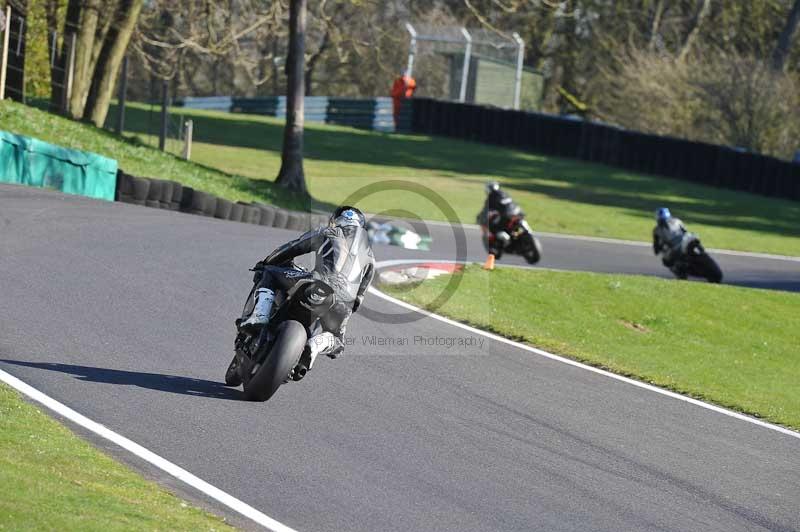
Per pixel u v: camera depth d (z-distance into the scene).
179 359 33.84
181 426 27.66
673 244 79.69
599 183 145.50
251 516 22.59
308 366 29.34
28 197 58.12
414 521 23.62
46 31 121.00
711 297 63.75
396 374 35.94
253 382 29.56
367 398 32.66
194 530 20.55
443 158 156.75
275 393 31.62
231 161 134.62
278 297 29.66
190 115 183.00
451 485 26.22
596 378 40.81
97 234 51.50
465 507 24.88
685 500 27.83
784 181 143.62
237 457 26.06
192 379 31.97
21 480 20.77
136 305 39.50
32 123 82.25
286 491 24.38
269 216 79.50
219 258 51.31
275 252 29.33
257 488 24.31
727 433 35.69
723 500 28.33
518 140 176.88
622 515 25.89
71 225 52.38
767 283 88.06
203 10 127.19
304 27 110.88
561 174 151.00
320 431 28.88
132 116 169.50
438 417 31.89
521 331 46.84
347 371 35.22
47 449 23.64
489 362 40.03
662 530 25.30
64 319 36.03
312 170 127.94
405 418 31.23
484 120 181.62
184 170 96.25
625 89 194.75
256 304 28.67
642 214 123.75
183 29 146.62
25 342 32.81
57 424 25.95
